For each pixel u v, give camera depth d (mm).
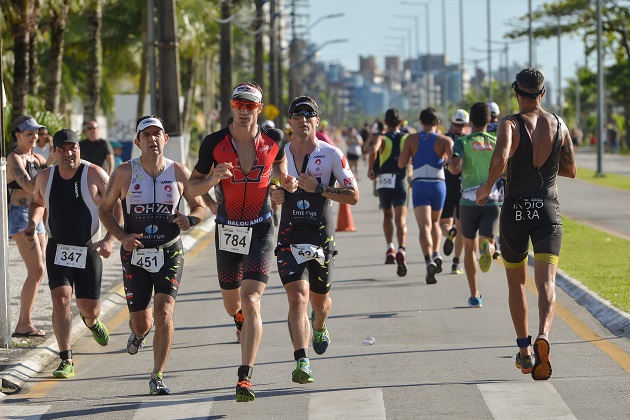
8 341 26516
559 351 24812
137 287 22312
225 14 92812
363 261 44562
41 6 66000
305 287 21188
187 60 140500
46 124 69688
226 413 19875
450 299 33625
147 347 27438
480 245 27938
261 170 21125
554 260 20750
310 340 26906
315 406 20062
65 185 24250
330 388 21578
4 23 72125
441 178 36562
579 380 21406
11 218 27906
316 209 21688
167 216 22062
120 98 110750
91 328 25906
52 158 35062
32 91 75875
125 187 22016
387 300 33750
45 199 24312
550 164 21031
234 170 21047
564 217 66750
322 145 21953
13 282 38875
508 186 21266
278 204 21719
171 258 22031
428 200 36500
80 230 24328
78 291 24938
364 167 146250
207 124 172750
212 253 50781
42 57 115688
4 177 26453
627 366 22812
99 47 84625
